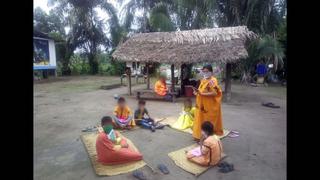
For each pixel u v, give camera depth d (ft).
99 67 85.81
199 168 13.85
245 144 17.75
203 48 34.55
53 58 71.56
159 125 21.31
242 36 34.86
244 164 14.56
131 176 13.14
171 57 34.63
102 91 43.96
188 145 17.47
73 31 81.00
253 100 35.42
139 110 22.18
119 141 15.03
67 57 82.12
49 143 18.01
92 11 81.25
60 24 83.97
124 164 14.35
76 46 83.30
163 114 26.73
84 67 85.40
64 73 81.92
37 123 23.30
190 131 20.35
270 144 17.76
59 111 28.37
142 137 19.15
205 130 14.69
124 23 78.38
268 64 55.36
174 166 14.28
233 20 56.03
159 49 36.99
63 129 21.43
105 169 13.76
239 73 58.70
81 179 12.86
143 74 63.00
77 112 27.91
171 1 66.80
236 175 13.26
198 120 17.61
